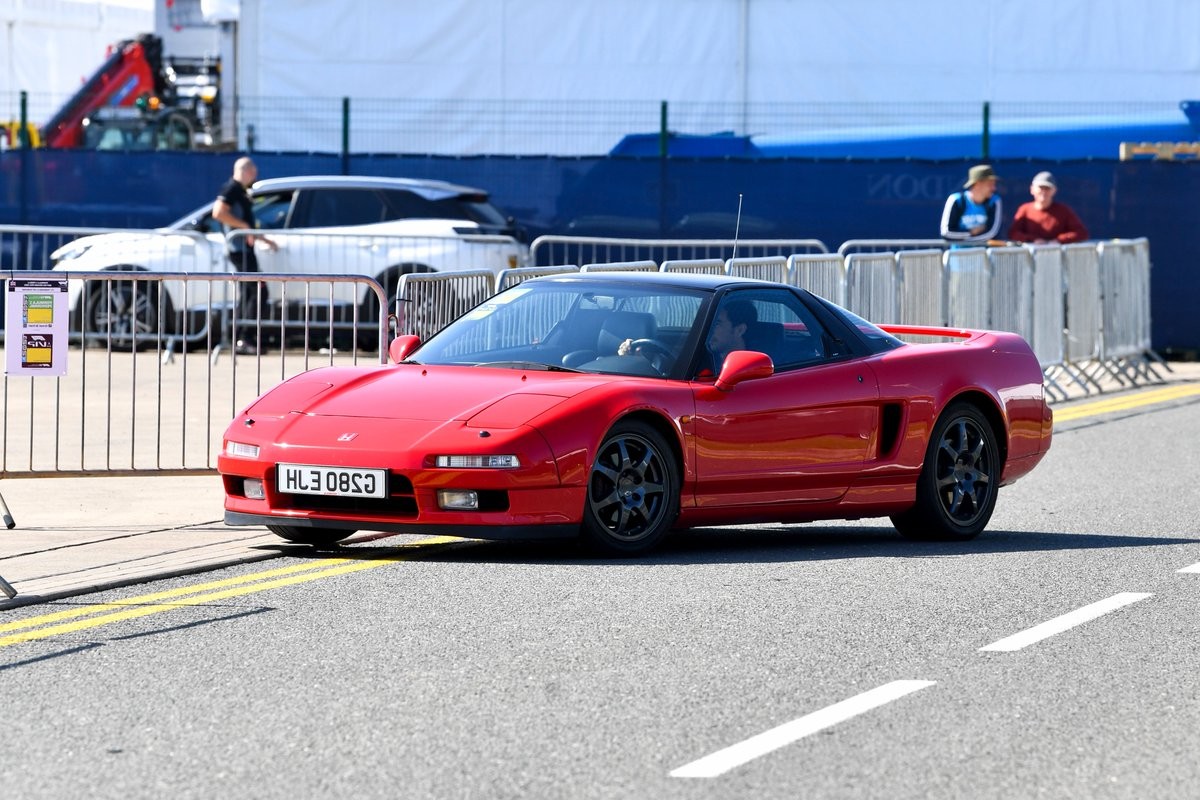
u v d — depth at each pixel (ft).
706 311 59.62
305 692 38.99
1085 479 80.28
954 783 32.76
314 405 56.80
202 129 187.01
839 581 52.95
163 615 47.29
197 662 41.81
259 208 137.59
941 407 63.05
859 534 65.26
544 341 60.03
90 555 56.18
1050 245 115.85
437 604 48.62
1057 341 116.67
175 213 147.13
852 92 157.79
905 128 155.53
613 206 145.89
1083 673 41.42
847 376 60.90
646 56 157.99
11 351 62.08
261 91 157.28
